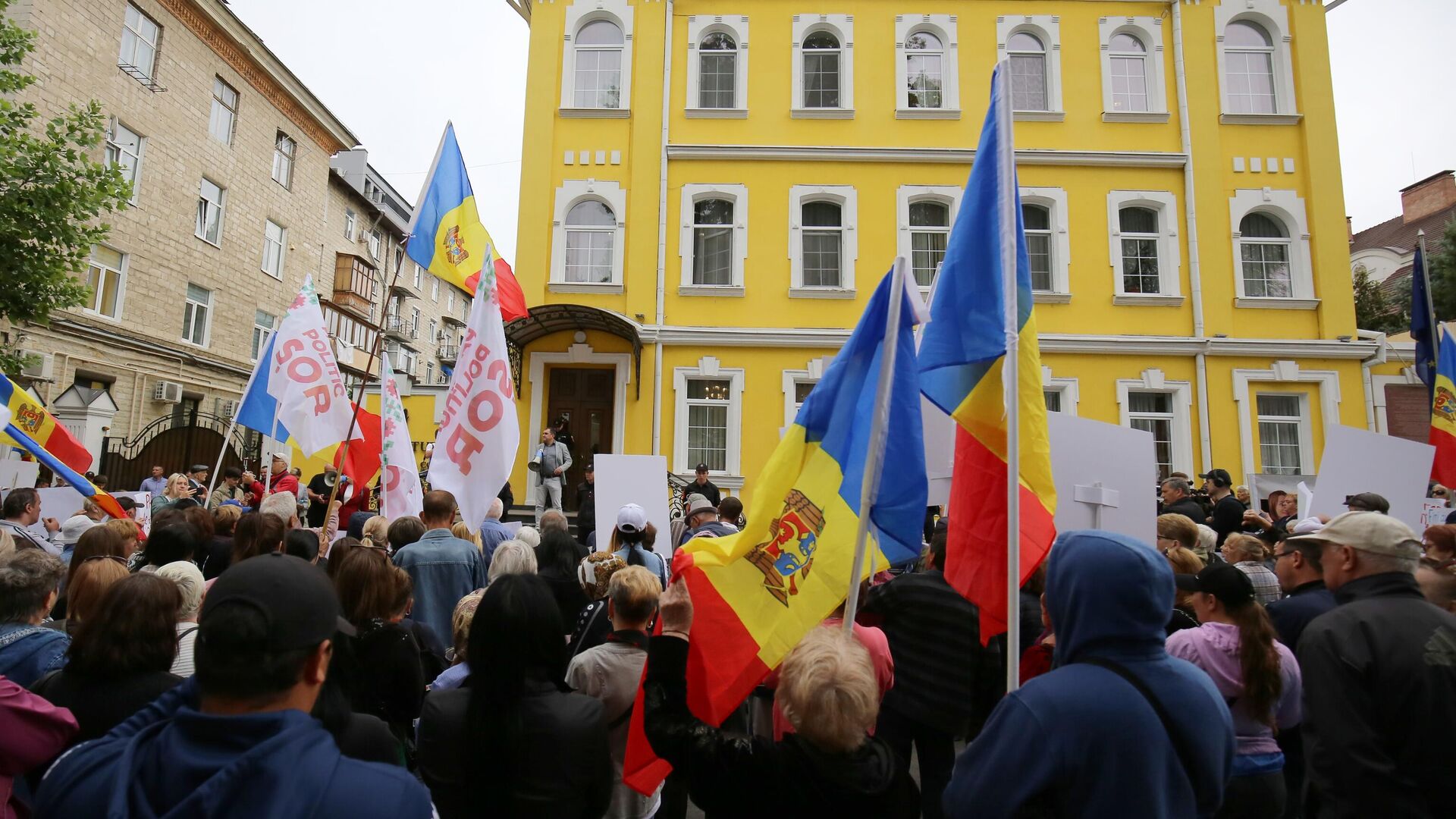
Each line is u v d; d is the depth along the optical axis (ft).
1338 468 21.61
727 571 10.84
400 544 18.47
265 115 78.95
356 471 27.32
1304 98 53.11
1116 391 50.85
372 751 8.17
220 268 72.59
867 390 11.71
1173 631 14.16
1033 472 11.42
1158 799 6.33
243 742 5.07
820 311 51.44
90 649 8.56
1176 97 53.31
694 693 10.16
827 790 6.81
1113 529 15.24
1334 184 52.34
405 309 127.85
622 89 52.90
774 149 52.13
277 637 5.25
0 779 8.08
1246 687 10.58
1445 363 27.53
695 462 50.65
